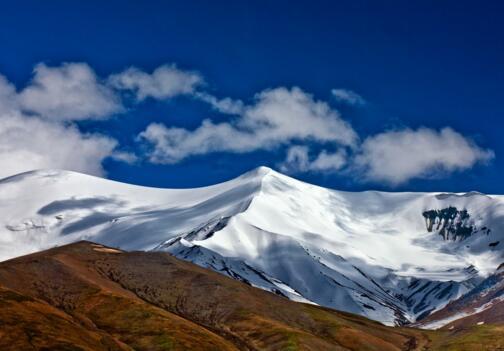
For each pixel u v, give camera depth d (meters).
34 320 178.88
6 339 164.25
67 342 171.50
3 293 192.00
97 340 184.12
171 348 191.00
